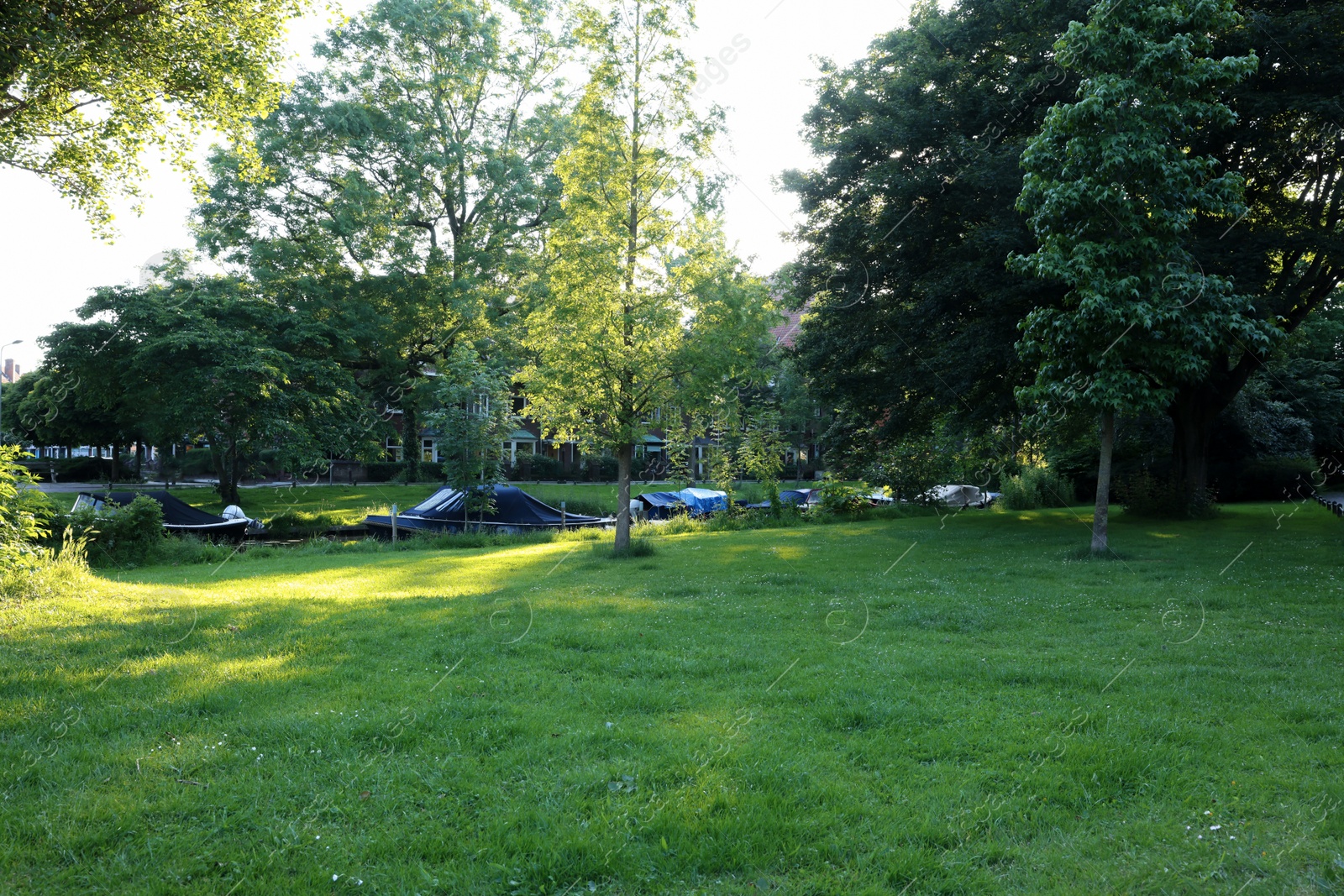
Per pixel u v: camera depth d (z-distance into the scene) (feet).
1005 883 11.86
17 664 23.24
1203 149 59.06
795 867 12.34
